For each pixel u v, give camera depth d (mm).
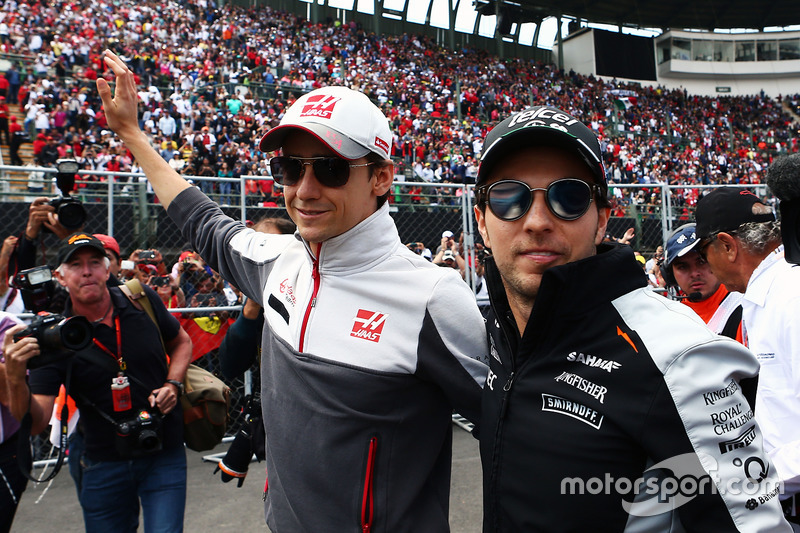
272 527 1517
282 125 1410
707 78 37625
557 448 1021
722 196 2002
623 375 988
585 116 29719
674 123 31828
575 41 37062
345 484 1383
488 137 1217
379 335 1411
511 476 1084
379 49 30203
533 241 1111
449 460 1515
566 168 1111
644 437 950
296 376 1478
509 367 1167
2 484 2139
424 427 1427
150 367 2461
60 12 20375
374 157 1485
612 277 1072
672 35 36969
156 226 6406
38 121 14680
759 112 36219
